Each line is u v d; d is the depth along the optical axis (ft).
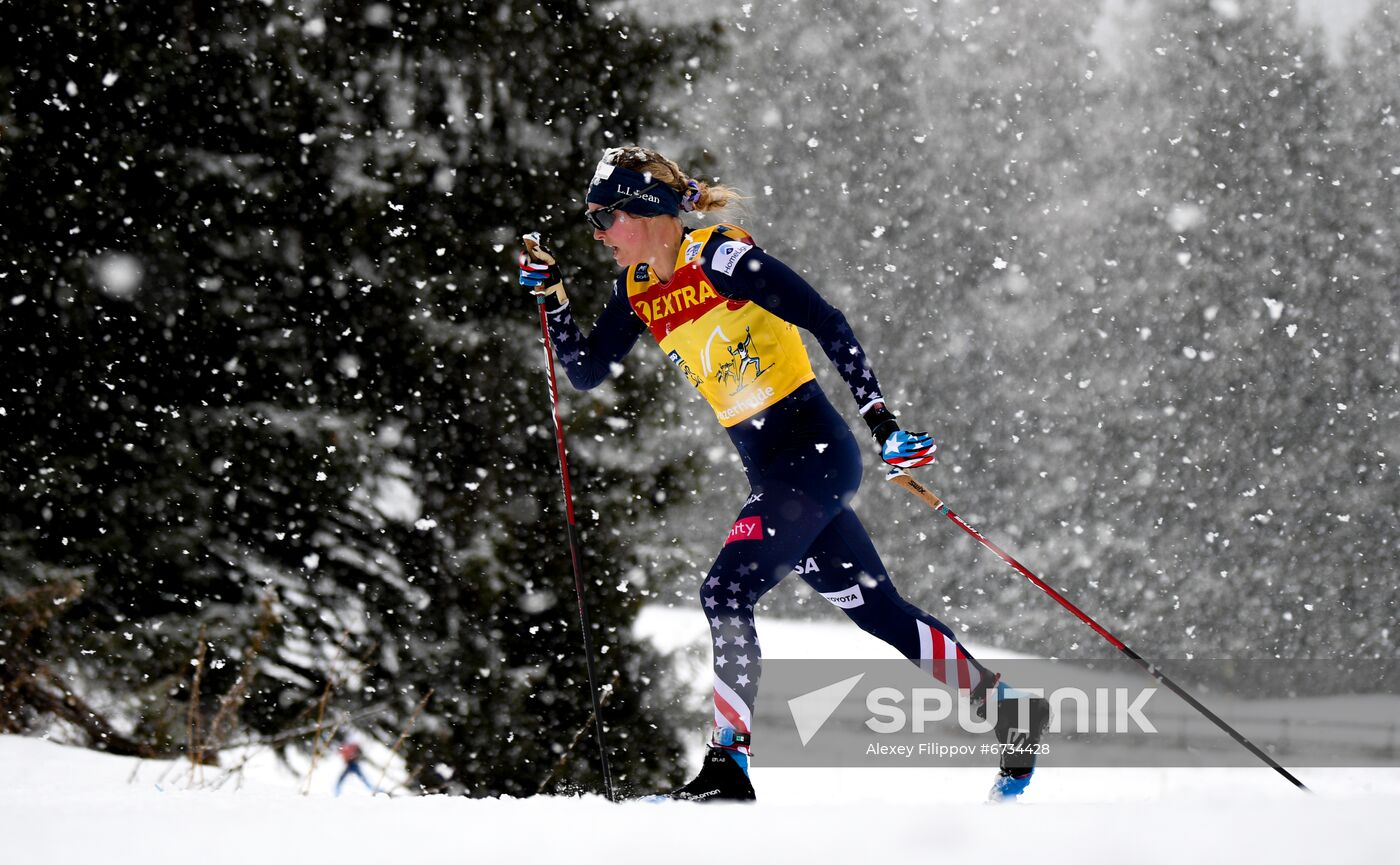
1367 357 322.55
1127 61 337.52
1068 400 326.24
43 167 101.04
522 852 18.24
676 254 40.11
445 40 108.58
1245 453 324.19
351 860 18.07
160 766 64.08
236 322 102.37
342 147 104.63
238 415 99.71
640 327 43.88
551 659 101.91
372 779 91.61
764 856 17.39
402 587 100.53
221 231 102.53
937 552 325.21
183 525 98.84
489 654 98.27
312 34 107.14
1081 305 327.67
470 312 105.19
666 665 105.29
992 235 323.16
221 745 73.72
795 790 88.17
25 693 87.97
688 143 114.93
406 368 102.78
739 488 227.81
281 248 103.14
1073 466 327.06
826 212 307.37
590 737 100.17
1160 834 17.79
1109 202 329.93
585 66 110.63
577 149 109.70
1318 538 321.73
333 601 99.71
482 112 108.99
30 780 52.49
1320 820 18.58
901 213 312.71
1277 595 320.70
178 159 102.27
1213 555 324.19
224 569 100.68
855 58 309.01
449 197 106.42
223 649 93.61
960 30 328.49
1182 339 326.85
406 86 109.50
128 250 101.76
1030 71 328.29
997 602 325.62
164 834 20.30
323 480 99.30
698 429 118.11
